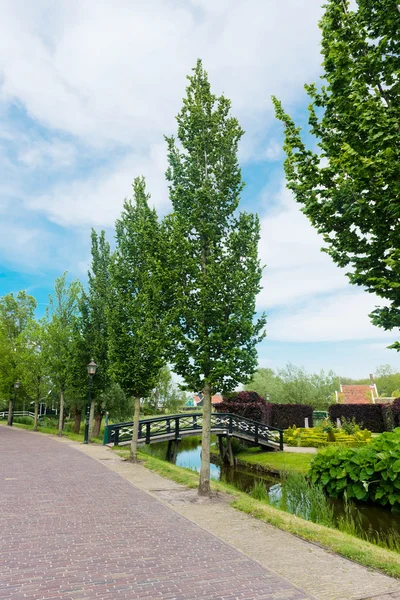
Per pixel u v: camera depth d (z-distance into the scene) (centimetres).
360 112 535
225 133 1029
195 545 551
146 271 1492
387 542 780
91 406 2498
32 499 792
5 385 3572
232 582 429
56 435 2661
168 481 1047
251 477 1673
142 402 4334
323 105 630
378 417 3033
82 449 1739
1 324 3794
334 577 450
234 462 2038
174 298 969
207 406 936
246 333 907
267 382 4350
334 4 613
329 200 579
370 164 499
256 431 2128
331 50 576
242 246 956
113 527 622
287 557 513
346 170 538
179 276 945
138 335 1433
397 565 479
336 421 3186
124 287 1533
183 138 1051
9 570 449
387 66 561
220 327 925
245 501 827
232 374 905
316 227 612
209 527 644
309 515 909
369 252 555
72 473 1109
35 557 490
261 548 548
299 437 2352
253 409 2462
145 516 696
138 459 1451
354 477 1087
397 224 535
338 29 589
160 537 580
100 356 2320
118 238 1794
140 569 459
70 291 2759
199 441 3028
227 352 876
